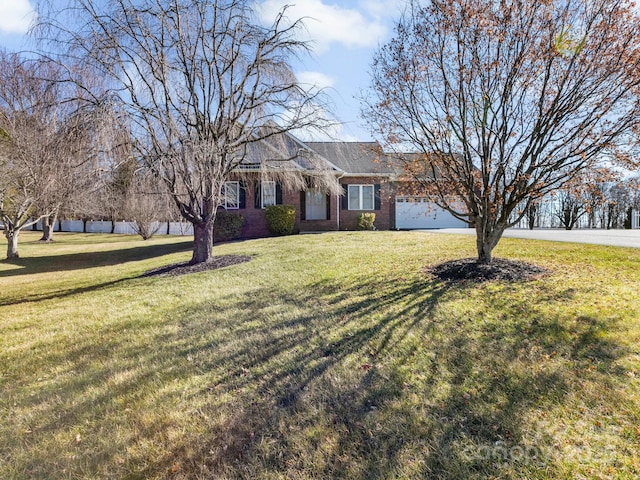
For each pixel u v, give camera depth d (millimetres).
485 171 6195
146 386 3318
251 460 2307
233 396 3074
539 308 4535
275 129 9742
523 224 29422
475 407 2713
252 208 17031
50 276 11719
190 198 9516
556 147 5559
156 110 8219
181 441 2518
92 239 28156
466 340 3846
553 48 5297
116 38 8164
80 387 3387
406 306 5020
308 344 4035
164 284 7977
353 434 2500
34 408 3061
